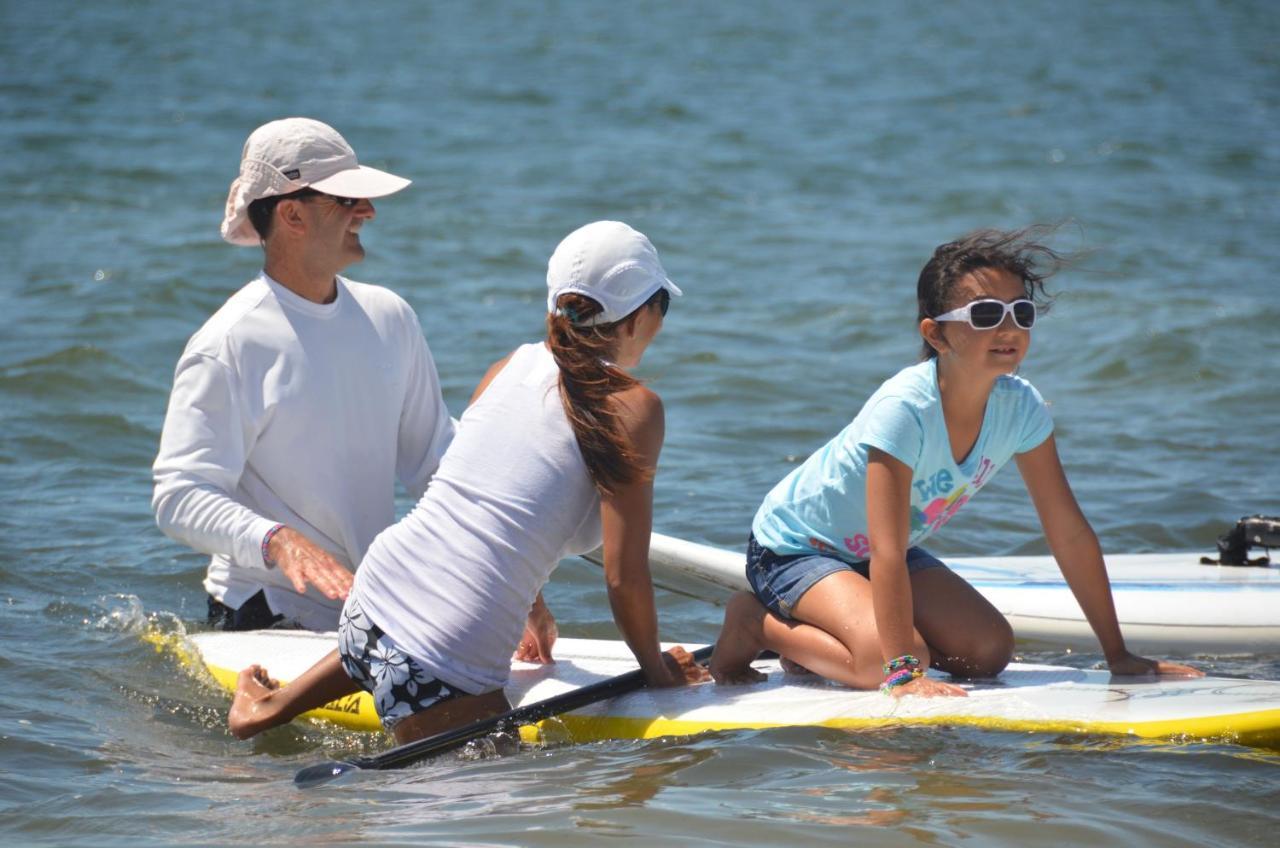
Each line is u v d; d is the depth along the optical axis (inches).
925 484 548.1
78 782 500.7
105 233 1972.2
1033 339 1503.4
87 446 1050.1
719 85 4293.8
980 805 438.0
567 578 813.9
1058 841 412.5
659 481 1003.3
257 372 650.8
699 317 1595.7
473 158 2886.3
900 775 464.8
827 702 530.0
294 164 637.3
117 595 757.9
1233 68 4768.7
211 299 1560.0
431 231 2089.1
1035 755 477.4
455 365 1331.2
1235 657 684.1
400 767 502.3
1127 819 426.6
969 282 521.3
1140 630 695.7
